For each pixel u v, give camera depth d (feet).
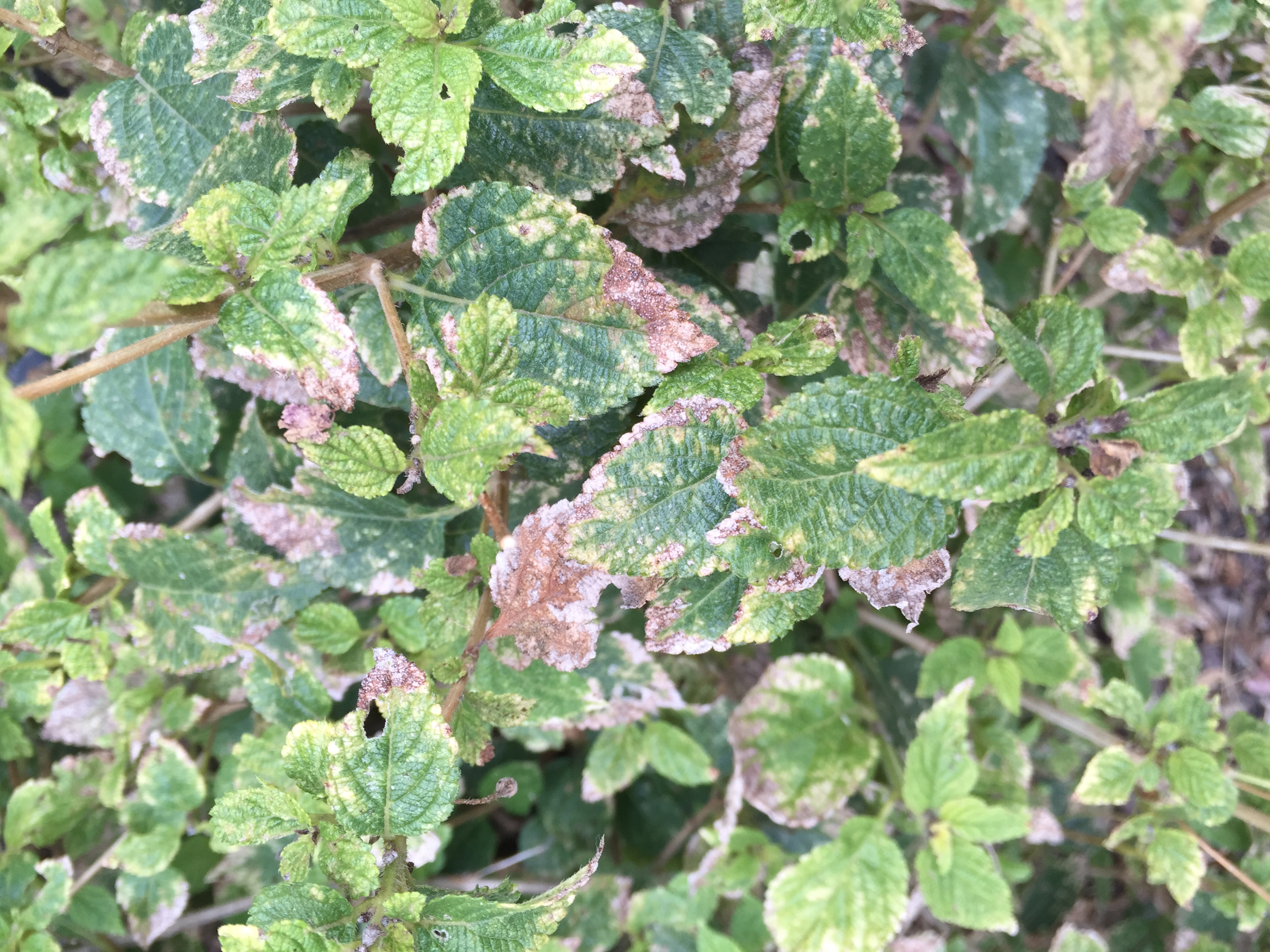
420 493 0.89
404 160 0.59
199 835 1.12
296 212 0.56
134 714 1.02
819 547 0.57
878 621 1.27
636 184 0.76
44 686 0.95
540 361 0.63
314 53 0.60
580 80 0.59
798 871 1.07
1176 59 0.39
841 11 0.62
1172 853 1.06
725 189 0.76
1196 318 0.86
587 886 1.24
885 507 0.58
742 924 1.20
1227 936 1.24
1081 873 1.45
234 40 0.67
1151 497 0.56
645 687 0.98
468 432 0.54
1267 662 1.74
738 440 0.57
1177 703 1.06
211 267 0.56
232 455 0.90
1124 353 1.04
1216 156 1.00
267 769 0.85
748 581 0.64
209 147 0.74
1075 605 0.60
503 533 0.65
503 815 1.44
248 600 0.89
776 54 0.75
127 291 0.41
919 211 0.75
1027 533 0.57
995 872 1.04
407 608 0.87
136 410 0.94
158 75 0.74
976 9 0.96
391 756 0.58
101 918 1.05
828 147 0.74
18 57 0.82
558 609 0.62
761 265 1.01
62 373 0.51
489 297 0.58
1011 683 1.11
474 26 0.63
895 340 0.83
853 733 1.16
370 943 0.54
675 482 0.60
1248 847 1.16
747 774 1.14
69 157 0.84
